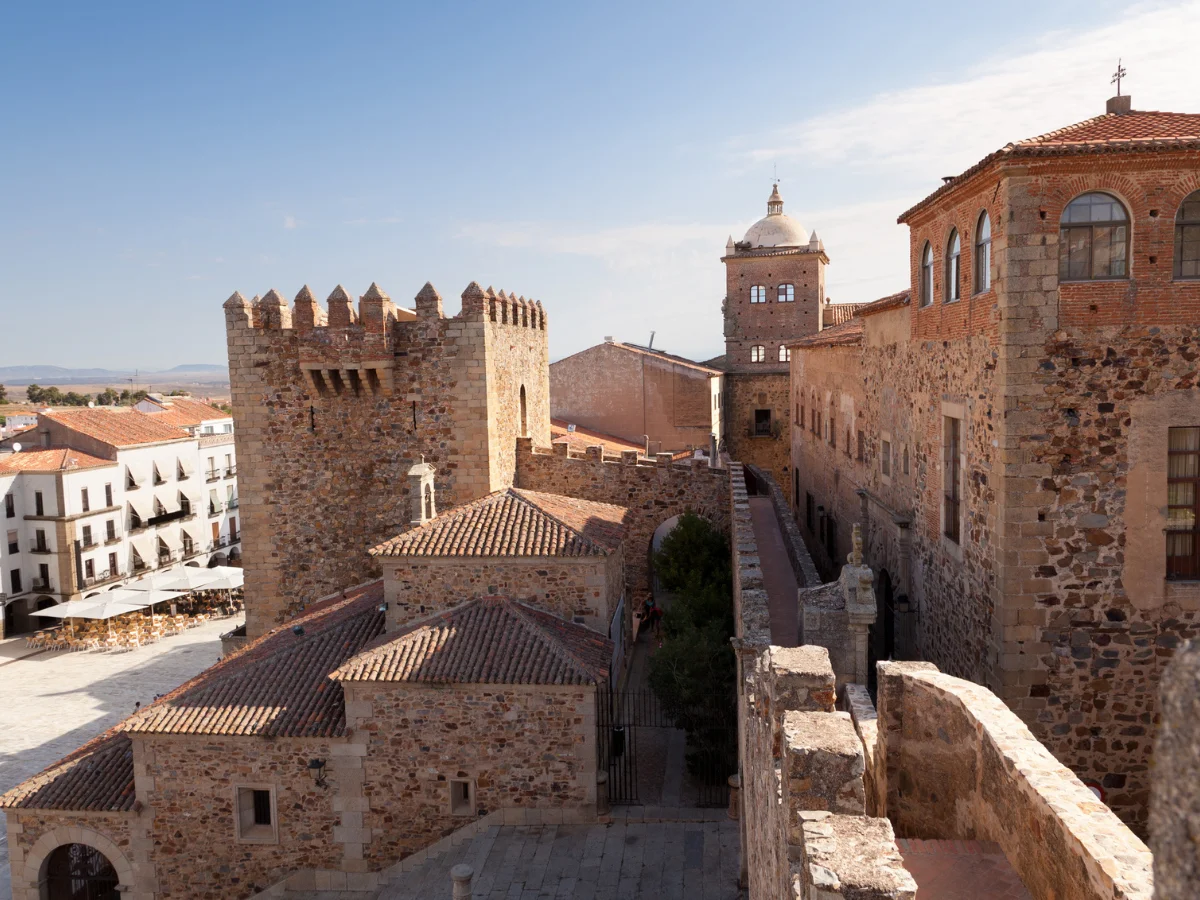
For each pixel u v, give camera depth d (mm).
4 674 48094
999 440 15172
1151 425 14688
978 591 16438
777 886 7848
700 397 52156
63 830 20797
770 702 8711
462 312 31125
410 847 20078
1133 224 14383
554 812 19688
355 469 32156
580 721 19484
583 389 53750
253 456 32469
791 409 50125
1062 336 14711
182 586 56969
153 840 20547
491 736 19703
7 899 25359
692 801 20766
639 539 33469
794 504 47750
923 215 19938
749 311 64125
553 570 22328
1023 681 15227
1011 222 14617
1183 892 3012
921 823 10734
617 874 17891
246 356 32062
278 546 32656
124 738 22953
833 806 6789
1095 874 6875
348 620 23969
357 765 19984
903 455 22547
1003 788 8977
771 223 65562
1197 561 14898
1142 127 15336
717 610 25672
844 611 14352
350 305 31531
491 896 17375
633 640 31969
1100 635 15055
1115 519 14883
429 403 31609
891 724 10922
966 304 17016
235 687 21281
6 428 79688
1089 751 15258
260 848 20359
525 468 34781
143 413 77625
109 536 65375
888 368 24328
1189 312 14469
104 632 54500
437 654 20062
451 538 22984
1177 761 3105
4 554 59594
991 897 8312
